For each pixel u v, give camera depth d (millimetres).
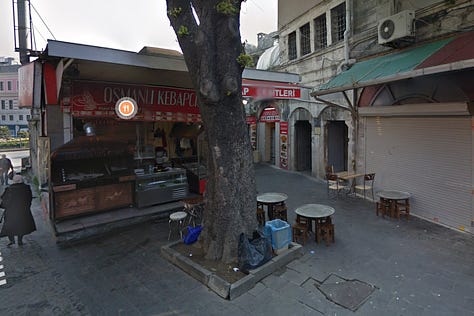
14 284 4434
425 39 6918
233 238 4688
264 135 16344
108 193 7066
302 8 11938
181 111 8125
